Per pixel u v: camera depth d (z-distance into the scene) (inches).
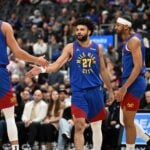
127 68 401.7
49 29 974.4
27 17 1121.4
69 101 649.6
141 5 977.5
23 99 660.7
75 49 389.1
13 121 360.2
